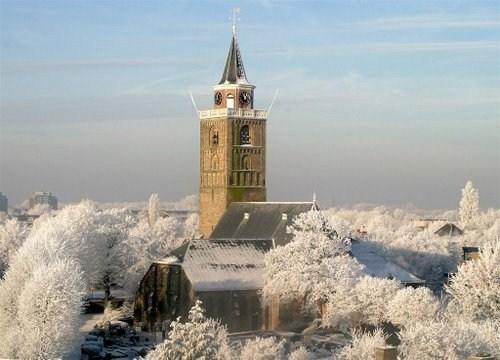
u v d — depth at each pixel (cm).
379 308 15450
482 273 14750
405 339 10575
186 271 17775
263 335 16312
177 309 17950
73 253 18025
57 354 14275
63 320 14350
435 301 14700
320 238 17412
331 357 13362
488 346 10469
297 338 15912
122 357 15325
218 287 17562
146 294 18762
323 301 16938
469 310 14300
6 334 14450
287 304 17450
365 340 11100
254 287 17775
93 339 16512
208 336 10038
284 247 17550
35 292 14262
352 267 17250
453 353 10138
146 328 18662
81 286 15012
